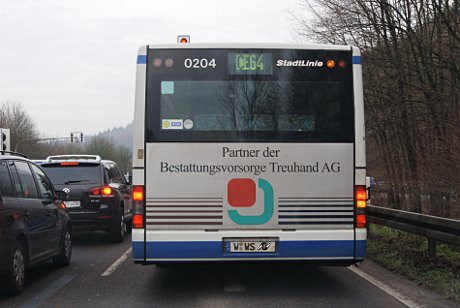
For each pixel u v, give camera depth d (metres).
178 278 8.35
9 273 6.92
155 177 6.74
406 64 14.55
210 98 6.83
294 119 6.86
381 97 15.69
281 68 6.90
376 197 18.20
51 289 7.65
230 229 6.74
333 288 7.53
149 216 6.72
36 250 7.93
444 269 8.38
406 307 6.43
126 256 10.69
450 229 7.98
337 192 6.82
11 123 69.56
